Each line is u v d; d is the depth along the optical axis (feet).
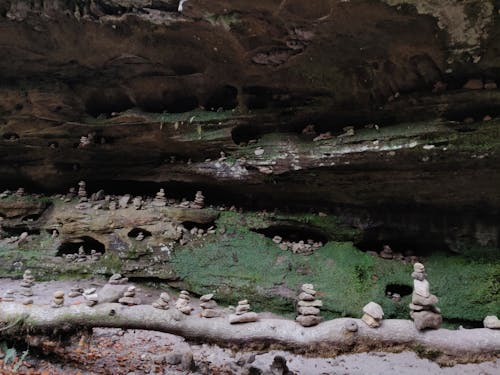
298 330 9.87
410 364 10.08
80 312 10.53
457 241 12.59
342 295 11.76
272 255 13.12
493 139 10.57
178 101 14.83
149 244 13.64
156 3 11.61
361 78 11.85
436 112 11.33
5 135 15.66
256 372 9.79
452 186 11.84
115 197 15.65
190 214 14.17
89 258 13.96
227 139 13.89
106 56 13.64
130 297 11.21
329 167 12.63
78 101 14.94
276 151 13.21
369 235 13.38
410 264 12.45
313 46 11.27
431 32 9.79
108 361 10.45
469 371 9.68
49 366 10.14
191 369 10.15
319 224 13.75
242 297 12.21
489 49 9.88
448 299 11.46
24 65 14.30
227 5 10.46
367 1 9.29
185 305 11.01
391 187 12.49
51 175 16.34
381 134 11.77
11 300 11.17
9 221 15.29
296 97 13.20
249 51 11.90
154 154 15.47
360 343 9.48
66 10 12.23
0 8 12.47
